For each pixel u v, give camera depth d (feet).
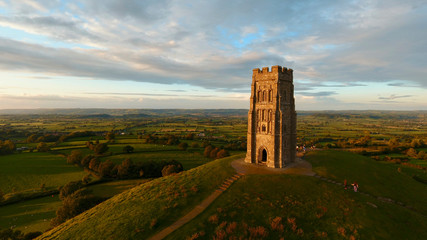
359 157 220.23
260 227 104.53
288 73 198.90
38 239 125.39
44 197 233.55
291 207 122.11
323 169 178.09
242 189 142.31
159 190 155.53
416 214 127.34
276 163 186.50
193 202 134.72
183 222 115.34
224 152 376.89
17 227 170.71
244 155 236.02
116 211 134.41
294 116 202.28
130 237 105.60
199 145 490.49
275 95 186.29
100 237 108.47
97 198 199.11
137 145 464.24
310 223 110.42
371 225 109.81
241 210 120.57
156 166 298.97
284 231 104.47
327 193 135.85
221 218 114.42
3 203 210.79
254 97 202.28
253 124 201.87
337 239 100.12
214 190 147.54
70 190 225.35
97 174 294.25
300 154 233.55
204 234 102.47
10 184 266.16
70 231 122.52
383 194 150.61
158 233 107.65
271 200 128.88
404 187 167.02
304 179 152.97
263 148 195.00
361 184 158.61
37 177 288.92
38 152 413.18
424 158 347.56
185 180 165.99
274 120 184.55
